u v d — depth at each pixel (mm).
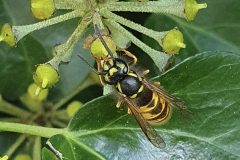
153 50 201
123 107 204
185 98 205
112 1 200
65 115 230
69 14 199
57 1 198
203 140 205
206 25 225
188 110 204
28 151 228
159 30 219
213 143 205
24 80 223
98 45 196
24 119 229
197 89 205
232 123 205
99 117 206
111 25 201
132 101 200
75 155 206
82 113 205
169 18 220
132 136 207
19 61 220
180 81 203
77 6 199
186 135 205
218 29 225
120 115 206
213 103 205
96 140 207
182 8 199
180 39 199
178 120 205
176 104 202
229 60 204
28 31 199
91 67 202
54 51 204
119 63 199
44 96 224
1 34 200
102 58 198
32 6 196
